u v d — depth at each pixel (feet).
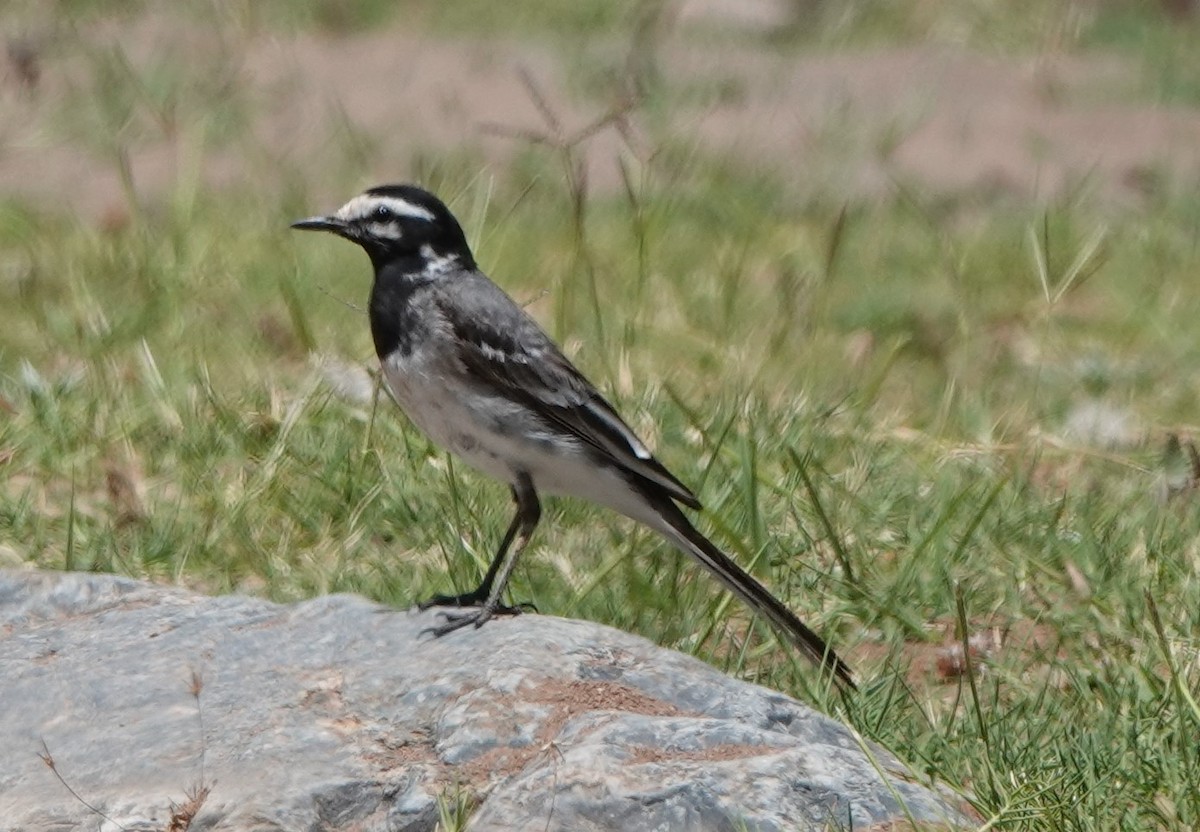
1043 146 80.43
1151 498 43.39
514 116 81.05
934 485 43.34
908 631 37.55
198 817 25.88
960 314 57.16
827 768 26.43
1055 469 45.75
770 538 39.37
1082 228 67.82
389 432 43.70
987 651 36.58
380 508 40.98
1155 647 35.70
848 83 89.35
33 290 55.11
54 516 41.14
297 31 92.94
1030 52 94.32
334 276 57.77
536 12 98.32
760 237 65.10
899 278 61.93
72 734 28.07
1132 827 28.50
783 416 45.50
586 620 32.45
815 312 54.24
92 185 69.46
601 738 26.37
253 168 71.41
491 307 33.27
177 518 40.68
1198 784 29.19
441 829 25.64
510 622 29.86
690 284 58.49
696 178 71.26
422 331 33.22
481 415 33.01
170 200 64.18
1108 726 31.89
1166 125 84.12
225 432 44.39
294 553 39.81
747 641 35.01
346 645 29.76
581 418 33.04
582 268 58.80
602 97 83.05
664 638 35.78
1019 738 31.94
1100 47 96.43
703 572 37.96
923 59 93.66
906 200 70.38
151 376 46.14
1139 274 62.75
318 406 44.80
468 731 26.94
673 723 26.78
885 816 26.16
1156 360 54.80
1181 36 97.45
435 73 87.56
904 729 32.32
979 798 28.48
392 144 76.54
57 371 48.88
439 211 33.81
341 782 26.40
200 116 77.36
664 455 43.73
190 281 55.36
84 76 82.48
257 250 59.57
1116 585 38.50
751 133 80.38
